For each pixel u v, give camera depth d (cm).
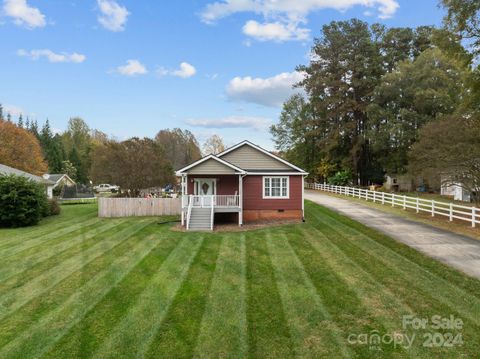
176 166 7119
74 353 690
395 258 1280
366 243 1524
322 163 5162
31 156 4859
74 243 1662
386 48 4600
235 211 2195
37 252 1495
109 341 732
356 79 4322
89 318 838
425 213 2341
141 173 3584
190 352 690
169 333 762
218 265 1256
